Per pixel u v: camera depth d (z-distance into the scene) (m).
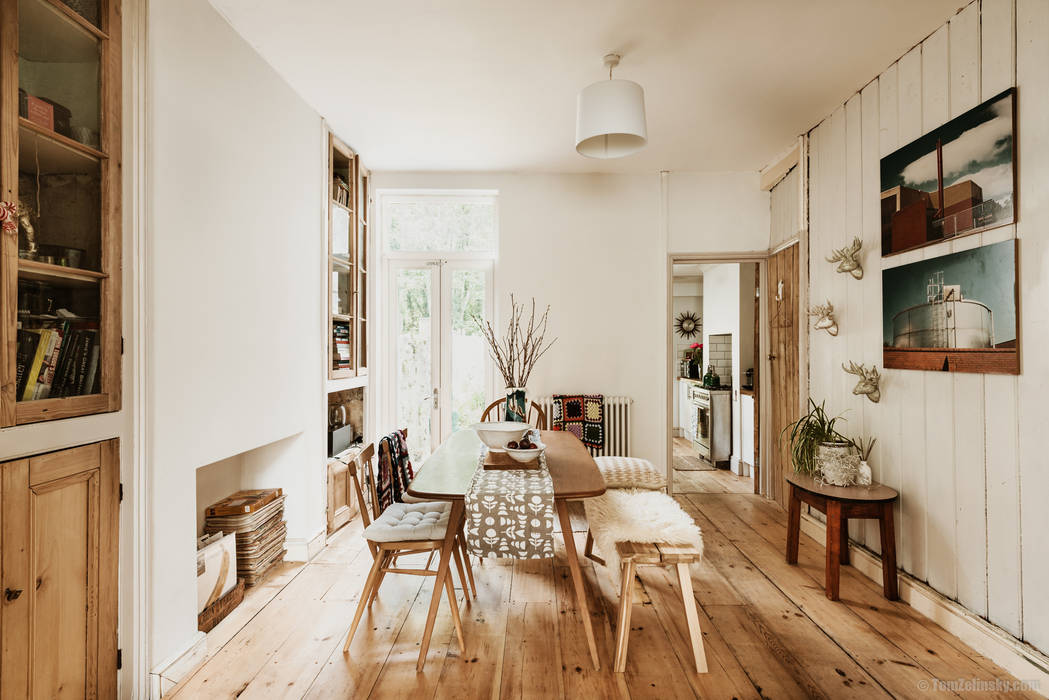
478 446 2.84
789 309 3.95
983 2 2.10
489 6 2.24
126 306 1.77
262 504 2.84
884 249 2.70
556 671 2.01
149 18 1.84
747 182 4.41
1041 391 1.86
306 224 3.13
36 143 1.49
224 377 2.29
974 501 2.16
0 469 1.38
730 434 5.77
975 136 2.12
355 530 3.60
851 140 3.05
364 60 2.68
